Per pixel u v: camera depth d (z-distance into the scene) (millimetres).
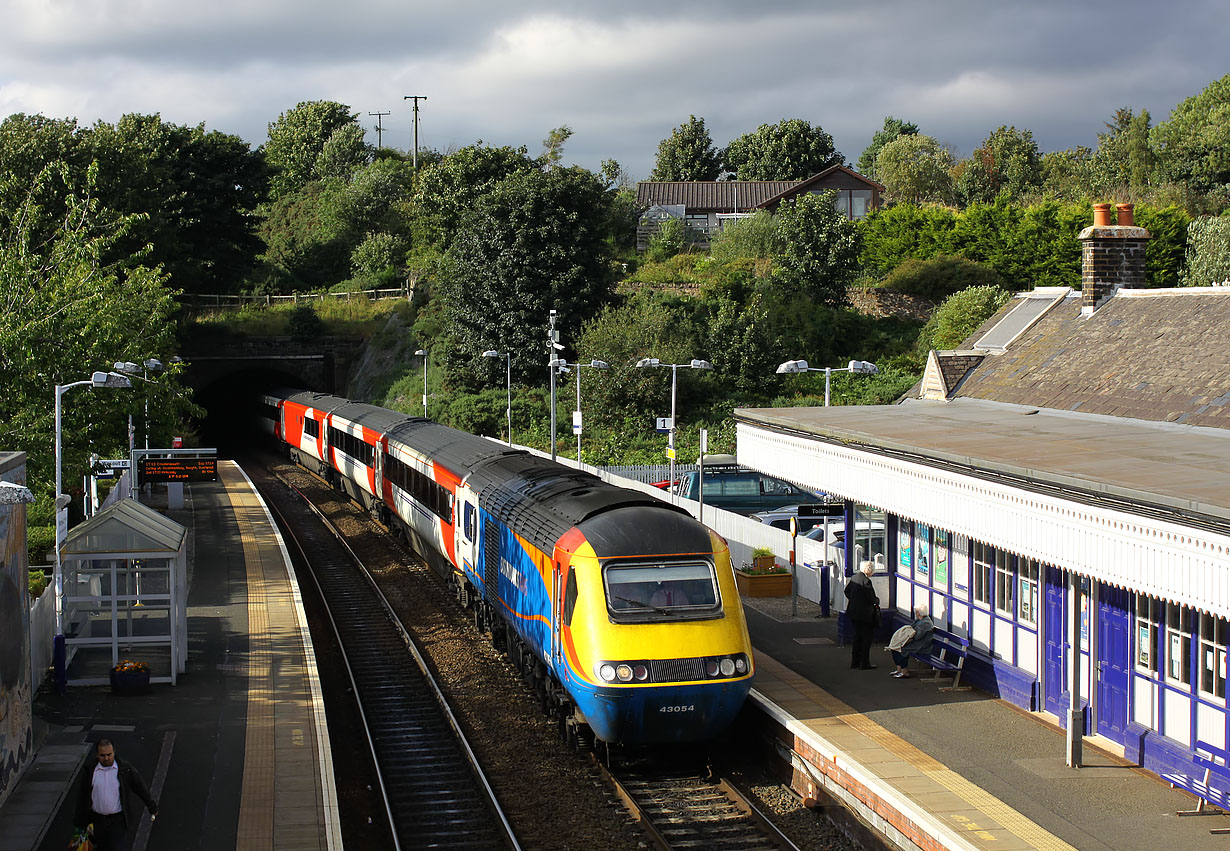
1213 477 10570
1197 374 15867
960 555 16031
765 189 74875
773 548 24047
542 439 46844
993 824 10641
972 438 14211
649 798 13477
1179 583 9484
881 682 15750
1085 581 13273
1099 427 15125
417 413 53156
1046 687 14117
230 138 70688
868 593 16359
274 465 52750
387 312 67375
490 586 19266
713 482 33156
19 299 23609
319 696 16391
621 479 33562
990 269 57062
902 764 12305
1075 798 11344
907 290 57438
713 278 56406
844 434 15164
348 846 12367
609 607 13750
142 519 17469
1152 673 12320
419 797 13719
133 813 11883
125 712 15672
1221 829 10547
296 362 63875
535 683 17109
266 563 26562
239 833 11570
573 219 52656
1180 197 63219
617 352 47844
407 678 18891
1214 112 69438
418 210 76938
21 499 10992
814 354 51594
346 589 26109
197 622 20891
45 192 45750
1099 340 18953
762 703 14617
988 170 84250
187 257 59375
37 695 16531
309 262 81812
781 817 12914
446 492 23672
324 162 106062
